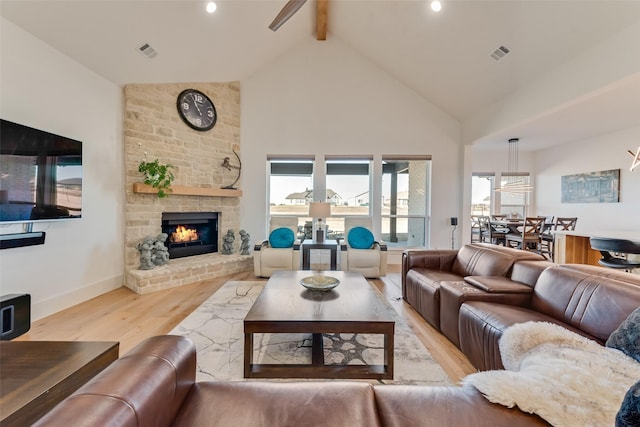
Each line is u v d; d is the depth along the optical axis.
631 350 1.22
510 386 1.03
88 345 1.51
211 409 0.98
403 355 2.11
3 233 2.43
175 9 3.17
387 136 5.34
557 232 4.24
